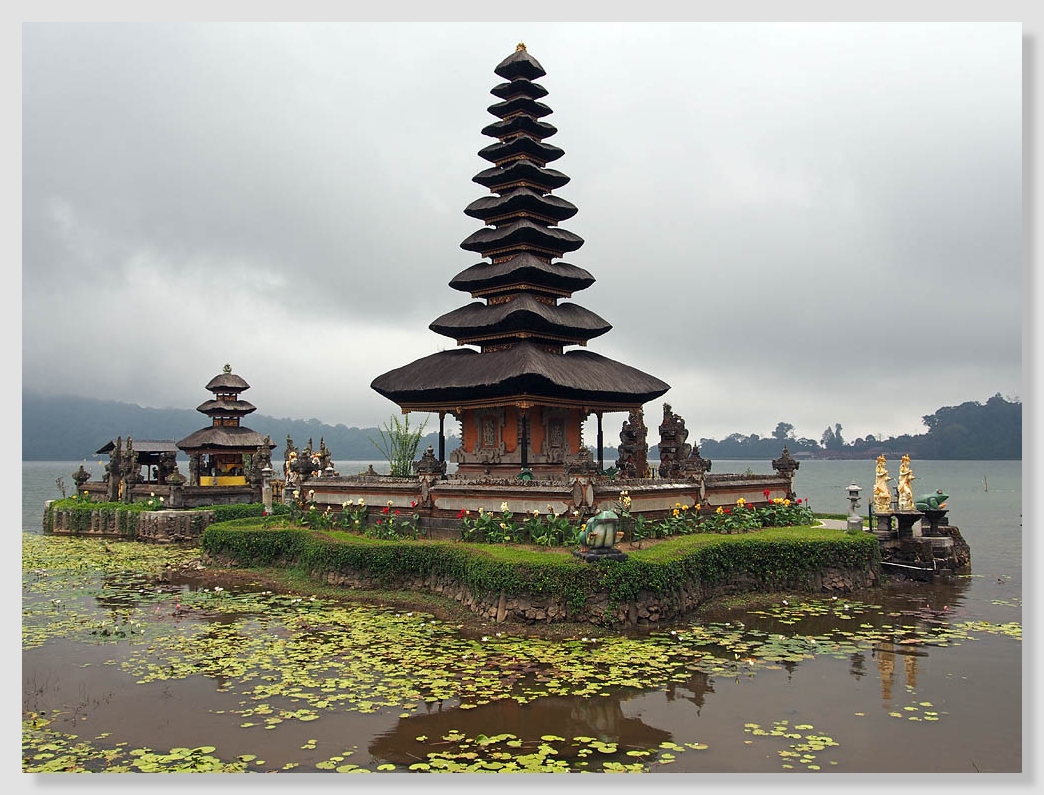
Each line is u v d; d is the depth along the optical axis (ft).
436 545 86.79
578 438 117.80
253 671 60.34
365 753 43.83
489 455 111.86
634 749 44.39
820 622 76.13
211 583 102.22
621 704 52.16
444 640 68.54
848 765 42.06
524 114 123.44
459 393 108.58
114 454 176.76
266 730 47.65
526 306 108.68
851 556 92.58
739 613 79.15
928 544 99.91
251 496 162.81
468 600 77.36
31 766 42.24
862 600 87.10
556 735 46.62
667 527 92.22
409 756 43.34
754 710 51.11
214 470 183.83
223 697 54.29
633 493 91.45
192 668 61.31
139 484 174.40
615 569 71.61
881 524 102.58
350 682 56.95
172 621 78.79
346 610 81.87
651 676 57.77
